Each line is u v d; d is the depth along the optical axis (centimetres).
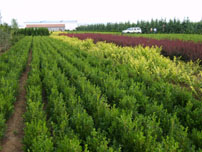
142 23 5672
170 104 462
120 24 6266
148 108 430
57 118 396
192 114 399
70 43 1967
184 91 513
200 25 4584
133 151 313
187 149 293
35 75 695
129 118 347
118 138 352
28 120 414
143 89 549
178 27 4881
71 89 540
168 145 286
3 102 454
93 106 443
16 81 640
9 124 457
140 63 799
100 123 383
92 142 322
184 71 766
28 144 331
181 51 1073
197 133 318
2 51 1847
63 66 870
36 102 458
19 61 973
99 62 907
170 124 364
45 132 341
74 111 402
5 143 387
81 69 799
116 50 1178
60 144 304
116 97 504
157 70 732
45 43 2141
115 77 680
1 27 2191
